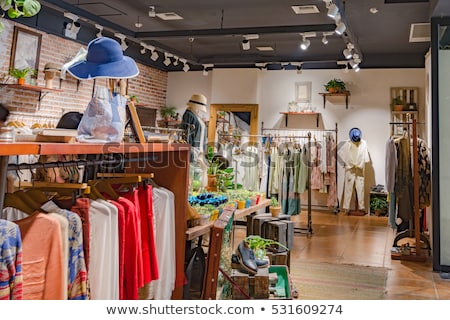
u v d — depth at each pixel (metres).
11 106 5.62
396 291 3.54
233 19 6.13
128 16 6.17
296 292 3.30
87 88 6.98
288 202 6.49
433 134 4.24
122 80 1.90
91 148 1.48
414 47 7.24
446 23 4.25
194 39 7.31
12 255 1.12
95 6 5.76
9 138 1.20
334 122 8.19
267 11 5.69
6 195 1.40
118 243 1.62
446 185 4.20
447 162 4.21
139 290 2.05
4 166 1.25
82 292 1.37
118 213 1.64
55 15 6.29
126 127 2.05
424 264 4.45
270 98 8.60
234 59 8.25
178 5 5.61
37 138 1.41
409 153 4.95
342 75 8.15
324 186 7.99
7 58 5.56
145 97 8.61
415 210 4.68
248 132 8.45
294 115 8.45
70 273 1.35
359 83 8.03
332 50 7.71
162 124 9.06
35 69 5.98
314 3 5.31
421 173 4.91
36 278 1.25
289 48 7.68
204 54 8.48
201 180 3.87
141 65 8.48
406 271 4.17
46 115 6.20
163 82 9.24
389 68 7.85
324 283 3.73
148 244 1.95
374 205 7.68
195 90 9.15
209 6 5.60
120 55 1.76
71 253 1.35
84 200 1.48
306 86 8.38
